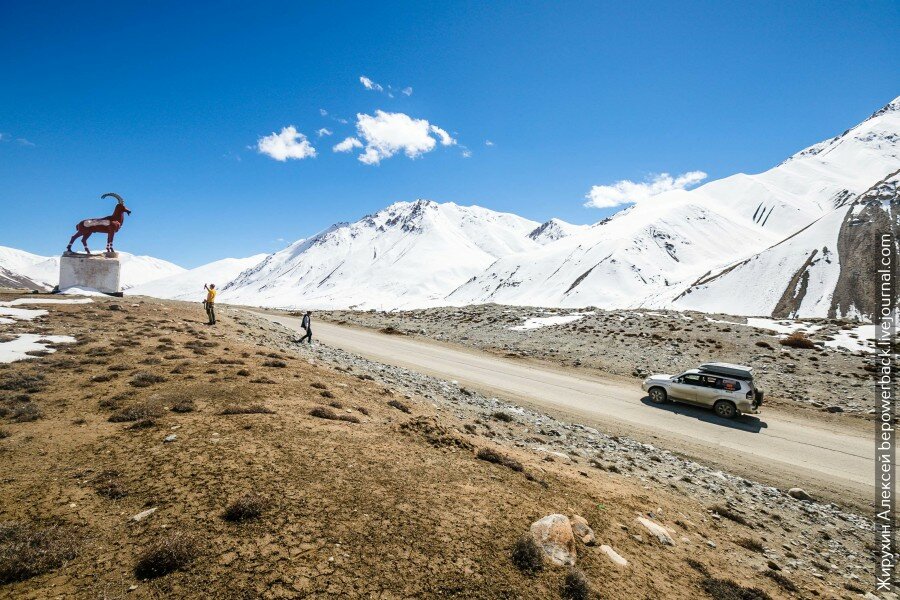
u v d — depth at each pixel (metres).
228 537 5.68
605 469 12.80
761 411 20.91
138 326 21.92
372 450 9.21
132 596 4.66
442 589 5.35
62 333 18.19
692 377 20.98
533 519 7.46
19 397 10.30
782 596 7.54
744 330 35.34
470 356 32.22
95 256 32.16
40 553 5.07
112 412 9.99
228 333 24.75
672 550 8.15
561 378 26.45
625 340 34.81
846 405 21.20
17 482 6.74
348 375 18.58
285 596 4.82
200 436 8.76
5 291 28.02
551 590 5.78
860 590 8.43
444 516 6.96
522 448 13.42
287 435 9.30
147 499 6.44
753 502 12.32
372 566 5.51
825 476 14.41
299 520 6.19
